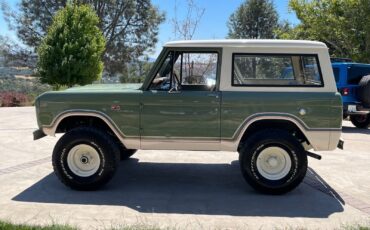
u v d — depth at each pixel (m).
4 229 4.16
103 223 4.55
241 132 5.55
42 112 5.80
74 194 5.65
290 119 5.46
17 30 35.44
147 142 5.71
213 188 6.04
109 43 36.81
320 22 19.77
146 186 6.11
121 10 36.75
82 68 19.89
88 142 5.71
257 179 5.61
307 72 5.60
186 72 5.73
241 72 5.63
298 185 5.73
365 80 11.29
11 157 7.93
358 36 18.97
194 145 5.67
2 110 17.25
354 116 12.80
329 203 5.34
